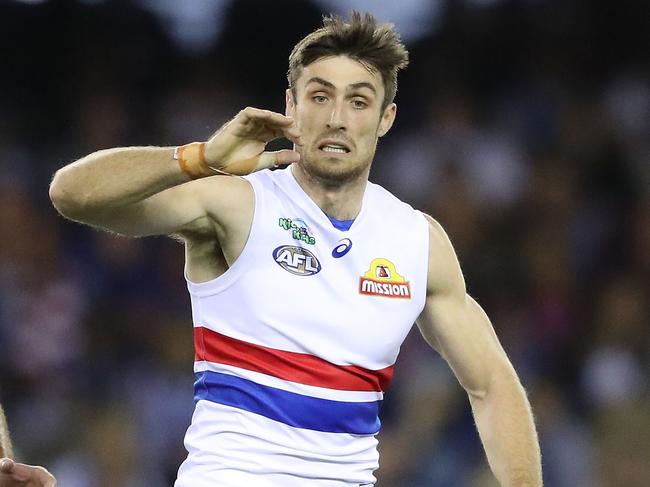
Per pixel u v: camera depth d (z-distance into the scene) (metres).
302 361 15.57
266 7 45.59
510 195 43.62
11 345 38.16
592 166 45.09
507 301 40.38
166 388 36.84
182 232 15.51
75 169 14.22
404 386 35.38
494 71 46.75
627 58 47.19
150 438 35.25
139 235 15.09
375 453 16.42
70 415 35.94
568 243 42.56
